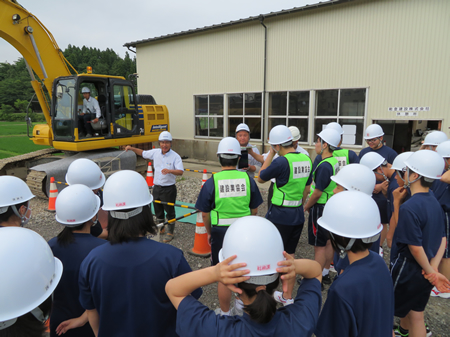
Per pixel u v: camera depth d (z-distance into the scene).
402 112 8.80
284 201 3.34
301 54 10.38
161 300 1.57
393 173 3.80
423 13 8.20
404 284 2.38
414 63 8.48
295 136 4.55
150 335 1.56
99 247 1.64
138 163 10.12
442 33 8.03
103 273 1.54
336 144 3.44
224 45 12.20
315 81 10.20
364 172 2.43
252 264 1.12
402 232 2.27
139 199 1.63
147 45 14.63
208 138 13.39
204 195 2.98
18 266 1.04
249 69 11.66
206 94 13.05
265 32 10.97
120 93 8.90
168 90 14.32
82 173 2.88
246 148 4.60
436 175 2.27
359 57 9.30
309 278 1.39
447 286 2.20
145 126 9.70
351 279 1.52
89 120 8.16
